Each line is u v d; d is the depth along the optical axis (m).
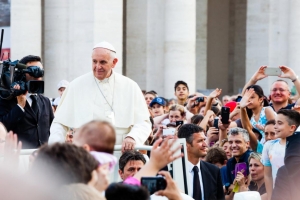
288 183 21.30
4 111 23.83
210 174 22.61
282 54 61.19
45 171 12.73
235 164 26.83
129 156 20.27
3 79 23.05
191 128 22.39
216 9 73.56
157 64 59.75
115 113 22.42
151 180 15.24
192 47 57.69
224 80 74.00
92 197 12.52
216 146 27.47
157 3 59.66
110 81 22.59
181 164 20.20
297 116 23.55
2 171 12.70
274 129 24.02
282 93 31.20
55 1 56.00
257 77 32.25
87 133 14.73
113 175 20.72
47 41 56.19
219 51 73.75
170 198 15.28
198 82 70.31
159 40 59.66
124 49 62.31
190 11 57.53
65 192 12.43
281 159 23.95
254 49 62.06
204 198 22.36
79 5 54.88
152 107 37.81
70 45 55.94
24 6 54.31
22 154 19.48
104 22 54.69
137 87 22.78
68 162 12.94
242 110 29.45
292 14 60.28
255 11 61.94
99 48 22.14
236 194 18.69
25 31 54.31
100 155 14.47
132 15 60.12
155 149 15.72
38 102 24.66
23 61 25.58
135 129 22.11
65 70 56.16
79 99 22.45
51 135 22.20
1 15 54.41
